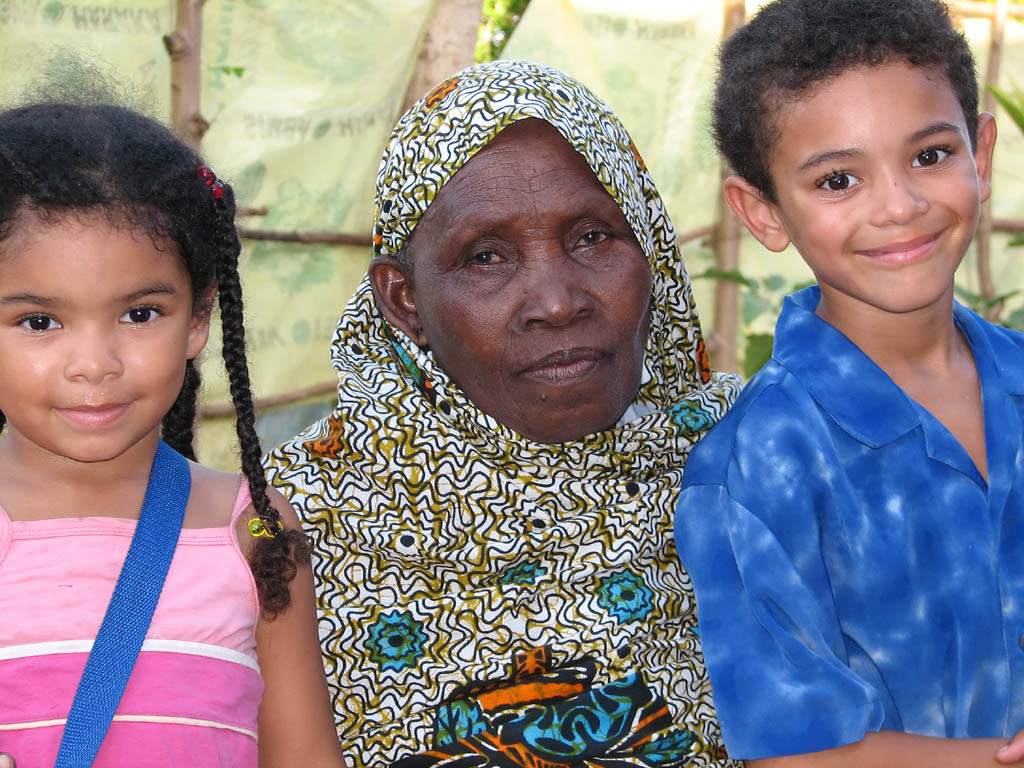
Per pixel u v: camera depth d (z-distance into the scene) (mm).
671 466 2031
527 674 1898
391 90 4074
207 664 1479
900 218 1729
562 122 1824
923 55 1746
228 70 3828
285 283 4074
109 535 1505
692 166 4312
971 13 4539
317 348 4168
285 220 4016
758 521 1769
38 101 1623
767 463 1796
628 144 2002
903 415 1812
